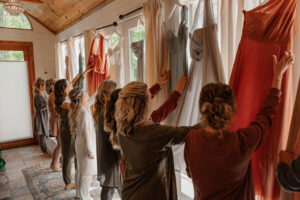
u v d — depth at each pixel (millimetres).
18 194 2693
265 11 1084
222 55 1361
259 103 1136
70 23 3949
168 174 1245
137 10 2188
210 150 885
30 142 5023
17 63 4727
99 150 1812
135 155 1137
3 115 4684
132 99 1095
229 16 1274
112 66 2633
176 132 1100
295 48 1054
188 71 1671
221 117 832
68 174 2713
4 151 4535
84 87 3549
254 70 1143
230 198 885
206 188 928
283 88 1058
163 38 1796
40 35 4898
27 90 4895
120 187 1847
